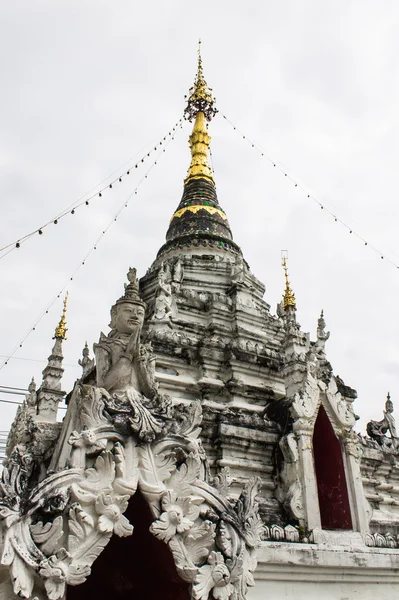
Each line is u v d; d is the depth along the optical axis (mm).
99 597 9133
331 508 15430
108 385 8648
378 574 14117
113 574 9164
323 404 16703
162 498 7648
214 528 7902
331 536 14320
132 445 7812
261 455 17453
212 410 18438
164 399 8625
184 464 8078
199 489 8062
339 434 16266
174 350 20859
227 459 16875
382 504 20953
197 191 33906
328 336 26234
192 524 7711
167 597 8469
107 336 9438
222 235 31234
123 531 7195
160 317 22703
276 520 14781
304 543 13523
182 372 20812
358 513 15164
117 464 7504
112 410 7988
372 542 14969
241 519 8312
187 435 8383
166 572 8531
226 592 7566
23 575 6391
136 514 8453
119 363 8766
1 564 6281
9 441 19641
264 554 12344
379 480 21438
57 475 7141
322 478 15883
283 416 17703
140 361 8812
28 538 6637
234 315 24453
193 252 29641
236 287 25672
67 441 8094
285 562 12539
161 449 8008
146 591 8844
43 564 6496
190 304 24516
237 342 22594
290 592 12602
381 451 21906
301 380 18047
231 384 20438
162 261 29875
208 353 21078
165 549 8234
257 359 21641
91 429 7602
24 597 6332
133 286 9562
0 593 6465
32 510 6773
